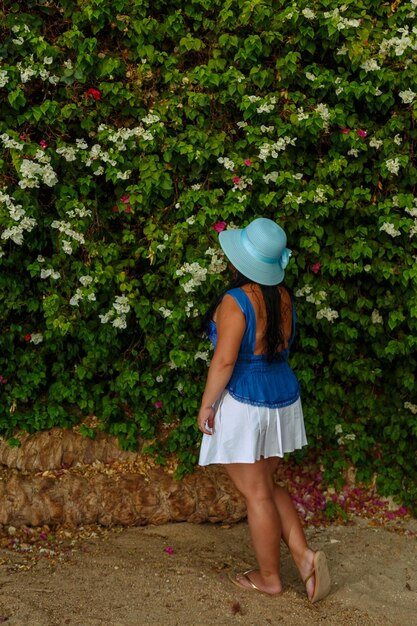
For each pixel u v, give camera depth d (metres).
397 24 4.12
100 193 4.14
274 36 3.93
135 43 4.01
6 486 3.93
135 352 4.25
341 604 3.26
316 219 4.13
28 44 3.80
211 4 3.99
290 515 3.29
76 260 4.05
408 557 3.78
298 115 3.95
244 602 3.20
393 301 4.29
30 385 4.23
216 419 3.10
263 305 3.11
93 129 4.07
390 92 4.07
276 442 3.14
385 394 4.55
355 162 4.18
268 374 3.15
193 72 3.93
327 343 4.48
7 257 4.03
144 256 4.03
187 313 4.03
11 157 3.84
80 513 3.95
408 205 4.10
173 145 3.91
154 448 4.25
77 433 4.24
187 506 4.05
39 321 4.26
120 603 3.18
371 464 4.45
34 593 3.23
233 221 4.08
